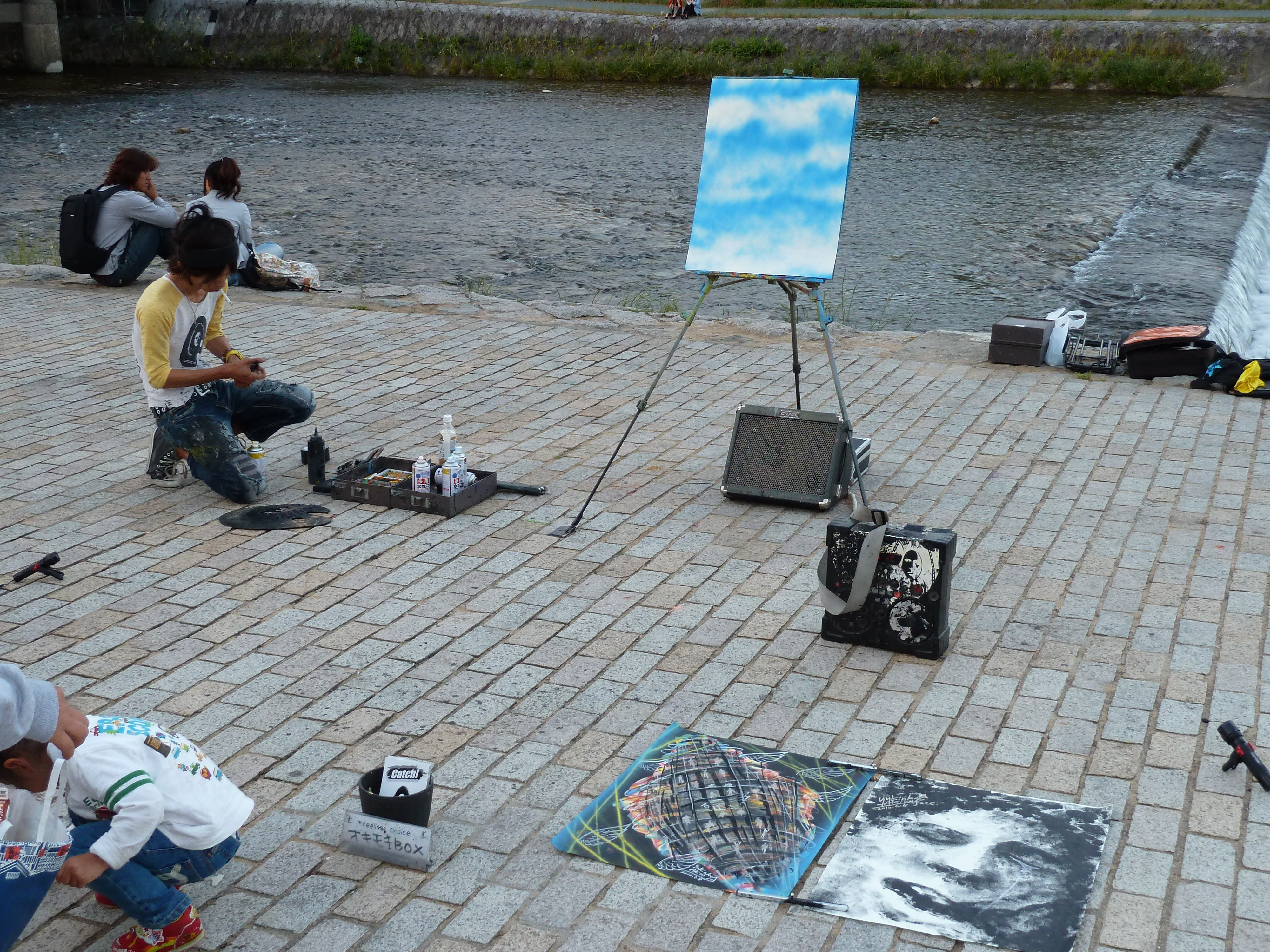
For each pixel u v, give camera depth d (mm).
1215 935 3537
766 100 6375
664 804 4180
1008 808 4121
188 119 30453
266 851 3969
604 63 39969
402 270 16297
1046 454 7562
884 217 20016
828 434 6789
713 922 3643
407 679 5016
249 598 5723
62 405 8523
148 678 5008
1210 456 7488
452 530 6500
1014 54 37156
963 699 4836
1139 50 36125
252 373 6523
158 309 6465
